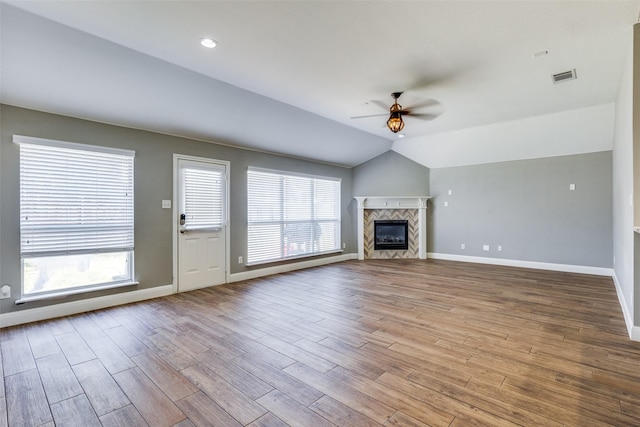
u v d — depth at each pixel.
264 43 2.86
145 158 4.27
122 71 3.21
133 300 4.14
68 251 3.64
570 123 5.13
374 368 2.37
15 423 1.79
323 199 7.14
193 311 3.74
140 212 4.21
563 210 5.95
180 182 4.65
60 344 2.83
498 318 3.42
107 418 1.83
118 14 2.41
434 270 6.14
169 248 4.50
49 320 3.45
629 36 2.78
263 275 5.77
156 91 3.61
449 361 2.47
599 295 4.30
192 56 3.10
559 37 2.79
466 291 4.56
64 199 3.62
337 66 3.33
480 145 6.34
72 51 2.84
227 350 2.70
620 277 4.08
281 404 1.94
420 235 7.54
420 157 7.34
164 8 2.34
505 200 6.58
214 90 3.84
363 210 7.69
